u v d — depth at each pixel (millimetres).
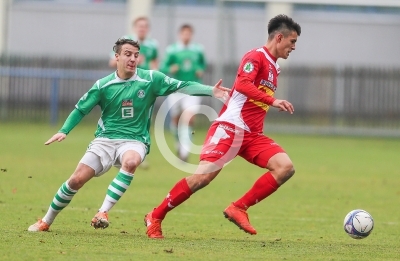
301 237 29312
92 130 88188
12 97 94062
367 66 100375
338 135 91625
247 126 27828
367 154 71750
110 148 27609
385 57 103062
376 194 44938
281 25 27781
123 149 27422
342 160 65438
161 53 105312
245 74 27094
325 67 90250
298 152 71500
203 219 33531
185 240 27219
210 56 106000
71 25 108125
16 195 38750
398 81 88750
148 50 55594
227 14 96812
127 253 23703
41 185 43281
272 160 27641
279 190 45875
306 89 91938
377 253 25672
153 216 27625
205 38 106125
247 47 104125
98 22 108062
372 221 27625
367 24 102812
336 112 91312
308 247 26578
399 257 24938
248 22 103750
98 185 44781
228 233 29734
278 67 28266
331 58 103438
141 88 27672
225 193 43594
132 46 27422
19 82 93688
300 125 92312
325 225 32906
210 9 106375
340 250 26078
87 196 39812
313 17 103125
